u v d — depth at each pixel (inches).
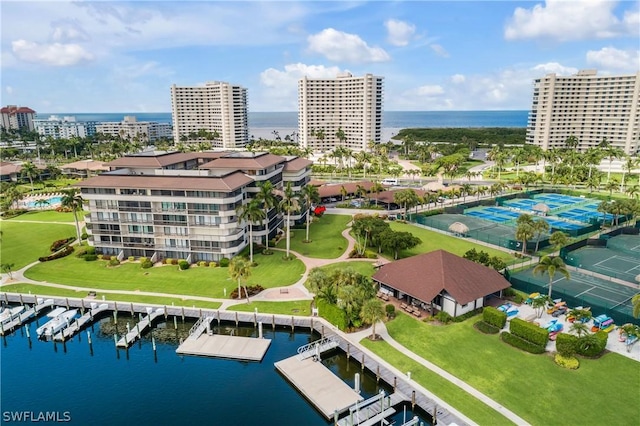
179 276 3122.5
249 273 2672.2
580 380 1840.6
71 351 2351.1
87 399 1948.8
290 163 4537.4
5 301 2844.5
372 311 2160.4
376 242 3535.9
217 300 2738.7
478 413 1670.8
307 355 2186.3
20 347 2399.1
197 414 1839.3
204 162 4648.1
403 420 1747.0
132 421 1800.0
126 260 3462.1
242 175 3636.8
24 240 3983.8
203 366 2181.3
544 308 2466.8
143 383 2057.1
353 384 2001.7
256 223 3432.6
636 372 1889.8
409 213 4783.5
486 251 3550.7
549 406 1690.5
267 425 1765.5
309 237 3996.1
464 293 2409.0
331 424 1765.5
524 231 3302.2
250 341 2356.1
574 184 6461.6
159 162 3991.1
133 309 2642.7
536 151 7859.3
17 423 1790.1
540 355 2034.9
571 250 3560.5
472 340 2187.5
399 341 2206.0
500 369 1940.2
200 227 3297.2
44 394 1990.7
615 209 4087.1
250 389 1998.0
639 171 7760.8
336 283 2458.2
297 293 2812.5
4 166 7278.5
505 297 2659.9
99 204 3440.0
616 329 2255.2
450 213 4894.2
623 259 3368.6
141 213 3373.5
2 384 2066.9
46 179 7317.9
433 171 7475.4
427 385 1859.0
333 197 5654.5
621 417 1617.9
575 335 2137.1
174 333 2532.0
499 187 5684.1
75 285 3009.4
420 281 2546.8
